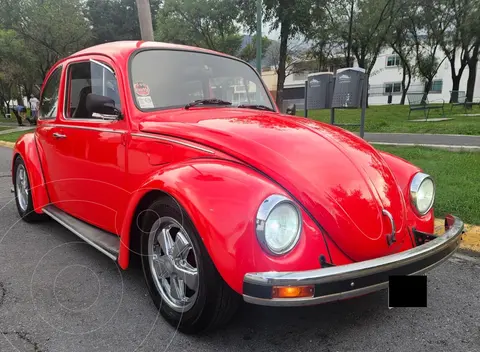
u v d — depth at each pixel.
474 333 2.56
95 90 3.40
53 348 2.38
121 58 3.18
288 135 2.62
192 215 2.16
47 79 4.24
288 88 43.84
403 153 7.83
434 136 10.41
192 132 2.62
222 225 2.06
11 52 25.91
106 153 3.14
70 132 3.57
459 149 7.96
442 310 2.83
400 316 2.74
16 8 23.95
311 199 2.22
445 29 27.86
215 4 20.62
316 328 2.58
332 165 2.45
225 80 3.69
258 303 1.97
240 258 2.01
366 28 25.59
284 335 2.51
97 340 2.46
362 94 7.03
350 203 2.32
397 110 21.58
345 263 2.23
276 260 2.03
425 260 2.28
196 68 3.49
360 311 2.79
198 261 2.23
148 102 3.09
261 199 2.06
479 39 25.69
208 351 2.35
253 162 2.32
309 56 29.95
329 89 7.38
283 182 2.25
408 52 31.00
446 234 2.50
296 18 20.23
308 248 2.11
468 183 5.47
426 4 25.61
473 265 3.55
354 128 12.80
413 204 2.74
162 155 2.70
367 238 2.29
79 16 25.28
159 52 3.38
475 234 3.89
